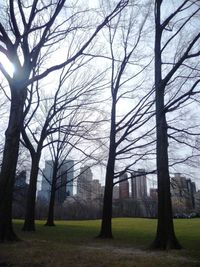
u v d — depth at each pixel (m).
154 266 9.34
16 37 11.24
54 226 30.61
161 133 14.93
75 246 13.90
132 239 18.06
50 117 25.55
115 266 9.21
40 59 17.56
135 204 58.41
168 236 13.61
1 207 10.64
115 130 20.19
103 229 18.89
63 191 52.41
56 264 9.33
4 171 10.77
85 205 48.78
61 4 11.38
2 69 11.19
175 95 15.51
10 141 11.11
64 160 34.59
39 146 25.47
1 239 14.28
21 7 12.69
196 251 12.69
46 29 11.77
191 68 14.95
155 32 16.19
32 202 24.28
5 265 9.22
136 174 19.86
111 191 19.62
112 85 20.98
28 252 11.26
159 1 16.41
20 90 11.41
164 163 14.53
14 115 11.37
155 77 15.49
